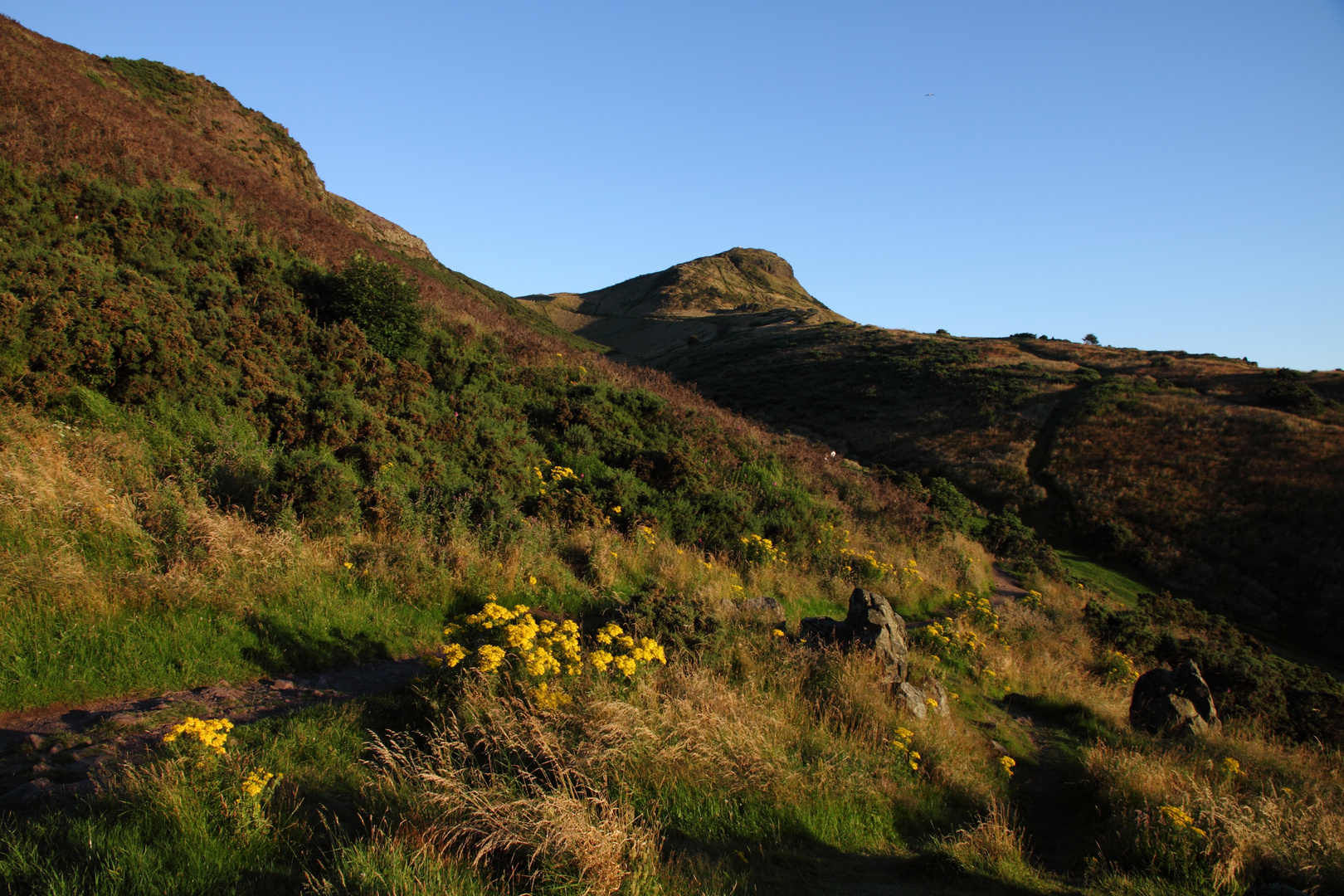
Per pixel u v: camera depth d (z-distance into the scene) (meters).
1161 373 57.66
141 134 17.09
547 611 8.29
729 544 12.82
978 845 4.49
